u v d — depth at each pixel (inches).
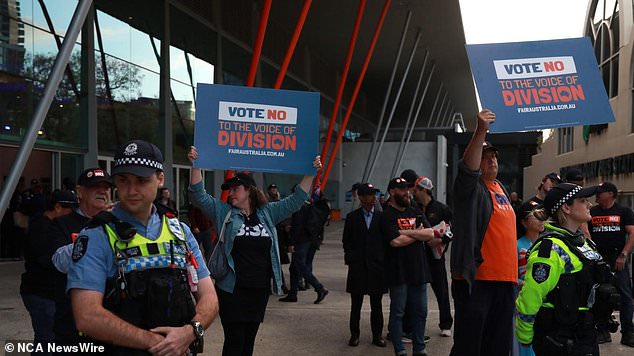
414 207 270.4
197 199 190.4
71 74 594.9
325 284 442.6
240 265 176.7
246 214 184.4
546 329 133.9
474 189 173.0
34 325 163.6
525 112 192.9
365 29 1226.6
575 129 1121.4
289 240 379.2
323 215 373.4
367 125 2085.4
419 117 2605.8
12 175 217.8
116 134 661.9
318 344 264.7
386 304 362.9
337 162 1491.1
